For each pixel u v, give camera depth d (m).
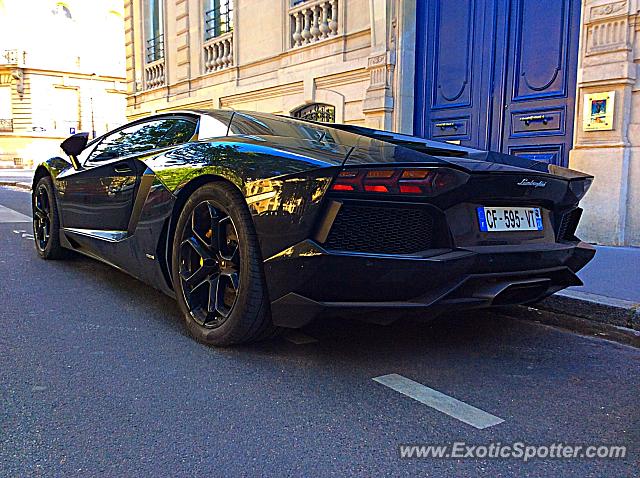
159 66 14.10
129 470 1.90
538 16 6.45
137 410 2.34
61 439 2.09
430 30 7.67
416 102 7.89
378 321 2.68
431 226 2.70
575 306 3.80
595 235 5.86
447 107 7.52
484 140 7.10
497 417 2.35
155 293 4.21
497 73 6.90
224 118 3.61
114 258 4.10
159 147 3.86
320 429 2.21
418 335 3.39
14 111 39.31
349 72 8.44
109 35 41.81
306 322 2.70
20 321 3.49
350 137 3.18
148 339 3.19
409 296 2.64
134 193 3.75
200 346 3.09
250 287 2.80
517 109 6.71
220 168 2.97
